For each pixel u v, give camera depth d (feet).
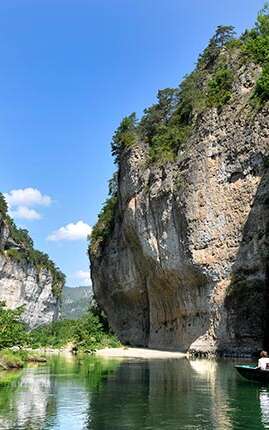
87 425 54.29
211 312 147.95
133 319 241.14
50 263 629.92
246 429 51.65
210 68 193.98
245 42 175.73
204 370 105.91
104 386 83.46
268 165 137.28
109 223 272.31
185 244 160.35
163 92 220.23
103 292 276.82
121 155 229.66
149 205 189.16
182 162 167.22
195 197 156.25
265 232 135.23
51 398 71.82
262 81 144.25
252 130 143.02
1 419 57.72
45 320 581.12
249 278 137.59
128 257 231.50
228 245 144.87
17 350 151.74
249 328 135.33
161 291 192.65
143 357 153.79
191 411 60.70
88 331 219.41
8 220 508.94
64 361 143.33
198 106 171.73
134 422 55.26
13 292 490.90
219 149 152.46
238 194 144.46
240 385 81.41
